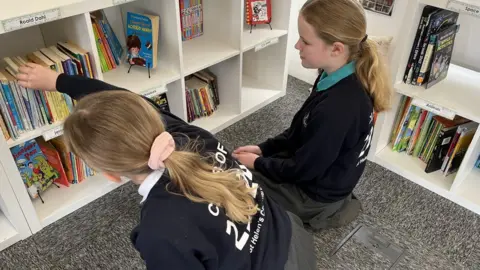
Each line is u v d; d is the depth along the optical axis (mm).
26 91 1394
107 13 1844
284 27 2227
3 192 1449
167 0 1655
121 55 1899
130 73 1803
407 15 1602
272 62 2404
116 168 812
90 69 1526
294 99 2469
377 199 1816
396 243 1622
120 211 1732
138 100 838
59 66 1424
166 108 2031
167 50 1819
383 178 1933
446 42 1701
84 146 797
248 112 2318
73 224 1671
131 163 804
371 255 1571
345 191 1531
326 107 1312
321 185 1491
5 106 1360
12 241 1579
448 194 1814
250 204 935
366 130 1383
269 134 2191
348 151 1405
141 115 809
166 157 811
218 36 2105
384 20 1797
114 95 830
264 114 2340
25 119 1445
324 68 1371
